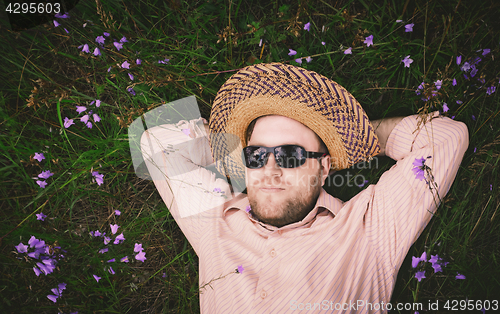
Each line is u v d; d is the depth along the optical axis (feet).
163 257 7.07
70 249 6.62
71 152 6.97
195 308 6.72
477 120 6.90
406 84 7.07
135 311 7.07
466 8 6.88
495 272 6.78
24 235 6.57
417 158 5.15
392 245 4.96
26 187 6.93
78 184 6.85
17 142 6.79
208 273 5.42
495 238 7.02
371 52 6.82
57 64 7.05
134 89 6.74
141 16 7.20
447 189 5.11
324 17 7.15
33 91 5.74
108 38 6.70
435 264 5.76
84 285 6.69
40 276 6.48
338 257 4.94
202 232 5.81
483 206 6.89
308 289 4.82
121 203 7.00
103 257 6.73
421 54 6.87
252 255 5.30
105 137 6.99
